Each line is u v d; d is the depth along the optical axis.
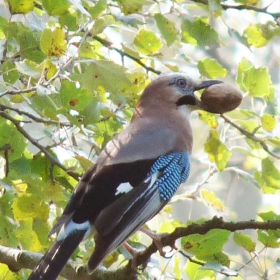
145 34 10.75
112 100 9.97
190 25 10.69
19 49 9.55
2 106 9.14
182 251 9.02
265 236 8.85
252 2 10.94
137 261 8.93
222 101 10.54
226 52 19.38
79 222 8.60
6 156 9.56
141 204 9.30
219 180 19.92
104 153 9.63
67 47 9.50
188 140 10.88
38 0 10.55
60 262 8.27
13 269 9.46
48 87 8.95
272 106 10.88
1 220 9.38
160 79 11.16
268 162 10.44
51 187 9.42
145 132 10.30
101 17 9.77
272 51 20.19
